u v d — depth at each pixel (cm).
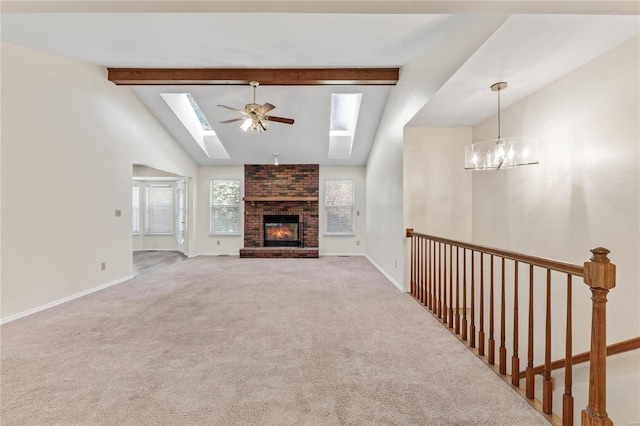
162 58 405
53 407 181
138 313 348
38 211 361
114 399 189
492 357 231
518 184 347
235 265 650
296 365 231
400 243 451
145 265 650
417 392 198
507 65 263
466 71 276
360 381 210
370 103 548
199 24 306
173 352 252
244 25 306
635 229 220
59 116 389
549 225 302
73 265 409
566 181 281
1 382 207
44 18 289
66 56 390
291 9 168
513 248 356
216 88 516
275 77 454
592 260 147
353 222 802
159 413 177
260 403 186
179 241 840
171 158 666
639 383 214
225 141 686
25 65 347
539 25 206
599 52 241
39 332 293
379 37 327
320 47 362
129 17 291
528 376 191
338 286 471
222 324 314
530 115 327
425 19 280
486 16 228
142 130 563
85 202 431
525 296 338
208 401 188
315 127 630
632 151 222
